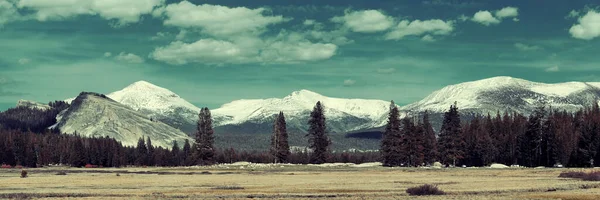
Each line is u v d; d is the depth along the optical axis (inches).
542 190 2972.4
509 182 3639.3
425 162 7504.9
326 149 7598.4
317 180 3922.2
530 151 7258.9
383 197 2615.7
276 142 7519.7
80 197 2682.1
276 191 2950.3
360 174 4864.7
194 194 2778.1
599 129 6624.0
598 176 3863.2
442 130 7342.5
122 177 4591.5
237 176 4613.7
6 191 3038.9
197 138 7549.2
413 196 2664.9
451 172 5142.7
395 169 5876.0
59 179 4315.9
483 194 2795.3
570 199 2524.6
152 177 4539.9
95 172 6033.5
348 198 2581.2
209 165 7303.2
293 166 6628.9
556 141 6884.8
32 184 3644.2
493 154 7726.4
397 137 7062.0
